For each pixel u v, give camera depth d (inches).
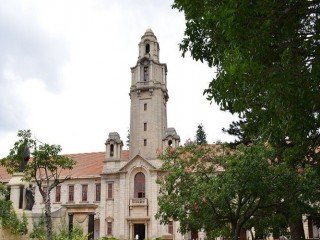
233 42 408.5
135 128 2482.8
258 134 587.5
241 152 818.2
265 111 462.9
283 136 481.7
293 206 839.1
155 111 2485.2
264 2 384.2
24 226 1025.5
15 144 1030.4
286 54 400.5
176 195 916.0
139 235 2240.4
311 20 429.4
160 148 2407.7
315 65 390.6
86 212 1822.1
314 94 407.2
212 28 468.4
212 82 467.5
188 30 519.8
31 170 1065.5
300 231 1074.7
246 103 456.4
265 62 425.4
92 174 2503.7
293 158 554.9
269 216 956.0
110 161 2394.2
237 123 1236.5
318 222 1178.6
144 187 2283.5
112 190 2340.1
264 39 401.1
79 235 1178.0
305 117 442.0
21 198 1176.2
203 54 528.4
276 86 401.1
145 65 2588.6
